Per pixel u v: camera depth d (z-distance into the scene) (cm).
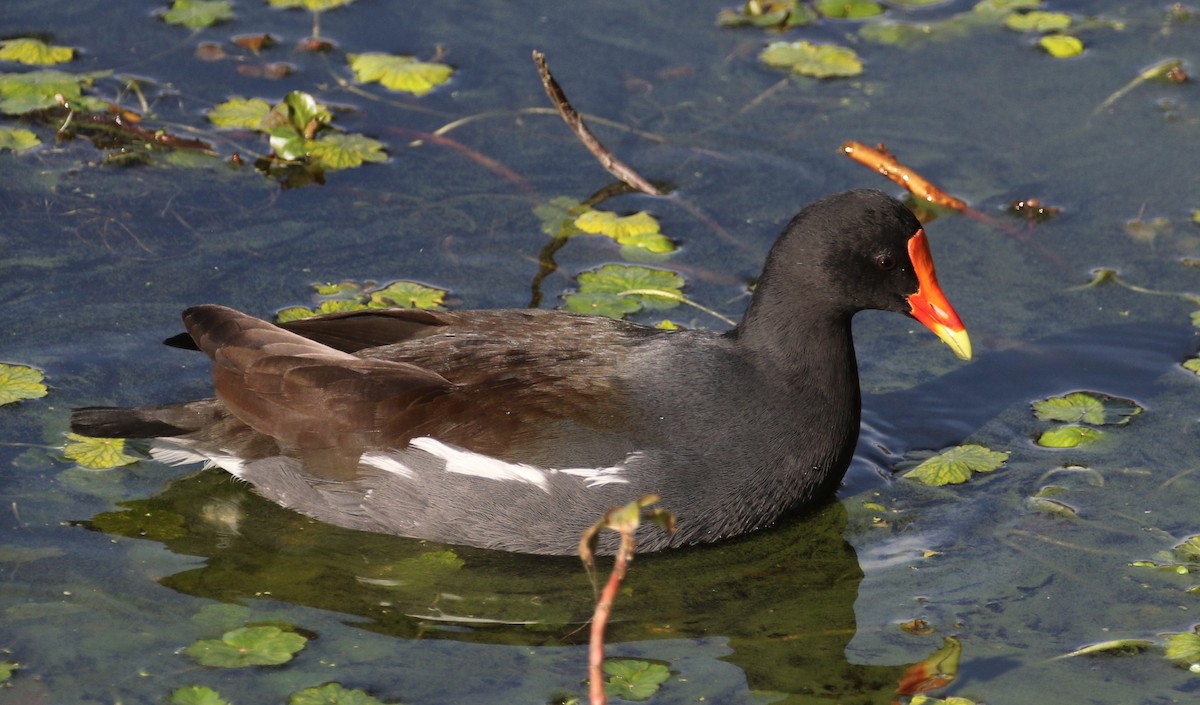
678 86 1639
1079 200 1502
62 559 1052
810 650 1006
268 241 1395
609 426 1055
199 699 920
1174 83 1650
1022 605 1044
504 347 1098
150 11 1712
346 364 1075
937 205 1486
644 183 1501
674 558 1096
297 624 1007
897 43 1727
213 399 1123
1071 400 1260
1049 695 956
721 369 1094
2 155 1474
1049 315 1363
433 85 1608
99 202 1423
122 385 1213
